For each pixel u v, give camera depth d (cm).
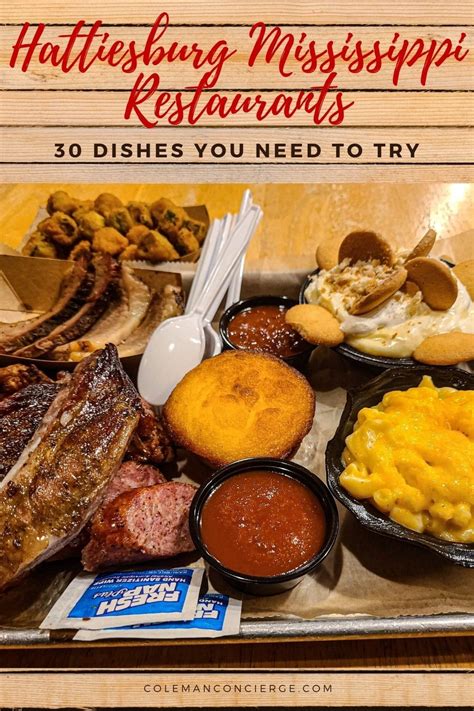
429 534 27
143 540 28
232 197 52
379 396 32
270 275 42
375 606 27
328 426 35
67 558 29
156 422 32
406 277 34
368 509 28
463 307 35
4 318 40
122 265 41
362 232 36
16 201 53
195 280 40
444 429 29
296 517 27
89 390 29
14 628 26
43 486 27
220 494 28
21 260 40
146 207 49
